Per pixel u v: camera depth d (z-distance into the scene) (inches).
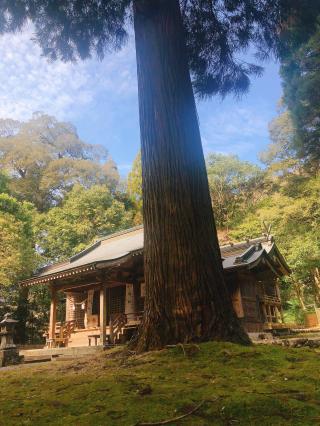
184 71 160.6
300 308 820.6
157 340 122.0
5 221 623.5
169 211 136.5
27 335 744.3
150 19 164.6
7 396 91.7
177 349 112.1
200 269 128.4
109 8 215.3
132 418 64.3
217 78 251.4
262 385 80.4
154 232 137.4
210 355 105.9
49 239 860.6
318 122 516.1
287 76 517.3
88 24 223.3
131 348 129.4
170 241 132.3
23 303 740.0
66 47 235.1
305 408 66.1
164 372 96.3
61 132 1417.3
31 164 1187.3
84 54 240.4
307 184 774.5
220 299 127.2
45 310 779.4
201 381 85.9
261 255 470.6
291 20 228.4
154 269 132.9
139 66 165.2
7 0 201.8
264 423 61.1
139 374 96.1
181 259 129.0
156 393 78.0
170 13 165.8
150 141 151.5
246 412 65.3
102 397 78.1
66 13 215.8
